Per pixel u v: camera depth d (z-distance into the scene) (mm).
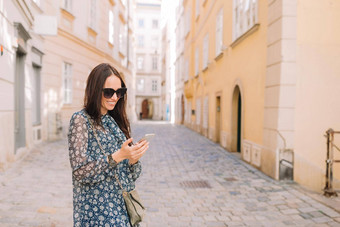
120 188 1688
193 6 20438
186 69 23250
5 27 6109
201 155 9273
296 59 5910
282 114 5938
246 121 8141
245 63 8328
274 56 6184
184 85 24266
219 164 7785
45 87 10945
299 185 5605
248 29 7711
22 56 8102
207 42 15086
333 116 6004
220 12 11992
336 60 5977
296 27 5887
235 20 9609
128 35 26406
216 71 12734
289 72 5902
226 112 10805
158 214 4082
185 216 4023
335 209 4242
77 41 13570
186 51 23250
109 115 1789
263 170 6727
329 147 5332
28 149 8492
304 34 5902
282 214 4098
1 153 5918
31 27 9039
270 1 6410
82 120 1591
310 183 6016
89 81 1678
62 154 8367
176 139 13930
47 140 11227
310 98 5957
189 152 9891
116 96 1691
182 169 7145
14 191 4758
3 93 5996
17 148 7785
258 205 4477
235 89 9695
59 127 11641
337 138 6023
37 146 9609
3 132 6023
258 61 7211
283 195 4957
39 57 10164
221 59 11727
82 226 1584
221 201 4672
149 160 8344
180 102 26750
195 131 18688
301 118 5961
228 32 10531
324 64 5965
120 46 23000
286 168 5969
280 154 5969
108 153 1649
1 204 4121
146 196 4914
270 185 5602
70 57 12953
